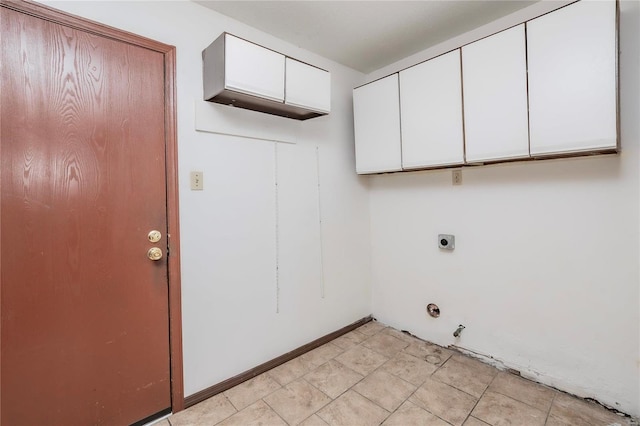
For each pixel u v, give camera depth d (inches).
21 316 47.8
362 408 62.9
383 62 97.2
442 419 59.2
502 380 71.6
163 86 61.0
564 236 66.0
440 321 88.6
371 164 89.2
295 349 84.9
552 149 57.9
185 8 64.0
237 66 59.4
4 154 46.1
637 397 58.2
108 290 55.2
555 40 56.6
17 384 47.6
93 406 54.0
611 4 51.1
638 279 57.7
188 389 64.7
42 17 48.4
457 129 70.4
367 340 93.4
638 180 57.1
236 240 72.3
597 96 53.0
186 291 64.4
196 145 65.5
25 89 47.3
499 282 76.1
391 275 101.4
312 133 89.2
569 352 66.0
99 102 53.7
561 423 57.5
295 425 58.5
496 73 64.0
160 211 60.7
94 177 53.6
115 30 55.1
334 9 68.9
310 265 88.9
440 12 70.9
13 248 47.1
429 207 90.0
